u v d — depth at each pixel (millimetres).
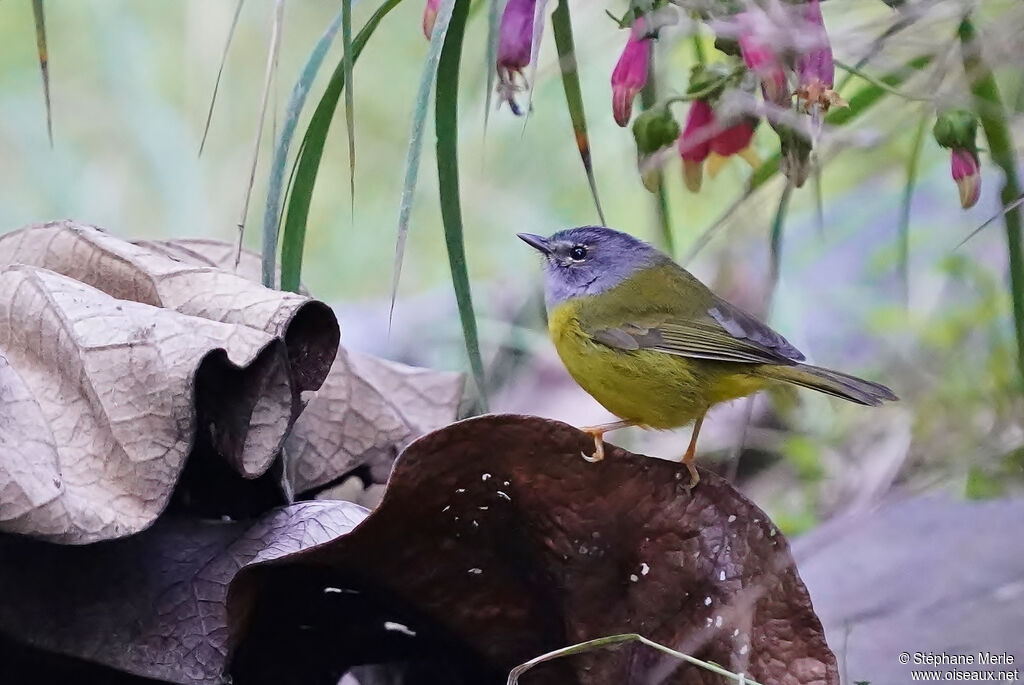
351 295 12812
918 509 8297
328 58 13117
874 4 7129
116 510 5219
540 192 12031
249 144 12852
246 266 7262
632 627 5879
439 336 11523
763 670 5551
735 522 5703
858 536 8133
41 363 5637
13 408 5207
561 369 11078
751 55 5844
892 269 10484
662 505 5746
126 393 5410
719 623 5672
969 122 6105
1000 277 9297
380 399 7125
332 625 6035
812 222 10586
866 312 10164
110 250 6219
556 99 11742
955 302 9516
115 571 5582
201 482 6016
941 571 7613
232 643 5539
